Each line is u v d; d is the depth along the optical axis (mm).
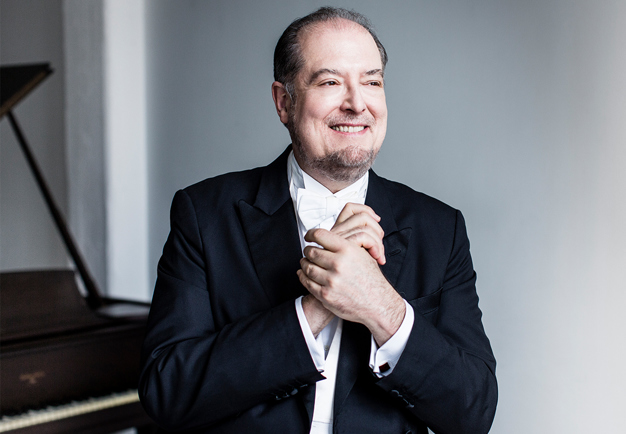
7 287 2479
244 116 3111
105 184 3553
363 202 1377
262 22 3000
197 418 1170
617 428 1957
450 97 2342
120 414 2434
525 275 2170
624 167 1926
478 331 1316
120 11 3541
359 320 1128
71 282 2631
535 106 2121
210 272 1318
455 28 2320
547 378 2123
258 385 1142
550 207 2100
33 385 2287
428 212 1406
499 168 2221
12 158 4348
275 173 1422
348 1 2652
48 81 4086
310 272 1111
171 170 3525
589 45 1989
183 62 3424
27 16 4219
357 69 1229
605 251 1974
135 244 3641
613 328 1961
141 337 2588
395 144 2520
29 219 4242
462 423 1188
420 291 1300
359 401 1224
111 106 3535
